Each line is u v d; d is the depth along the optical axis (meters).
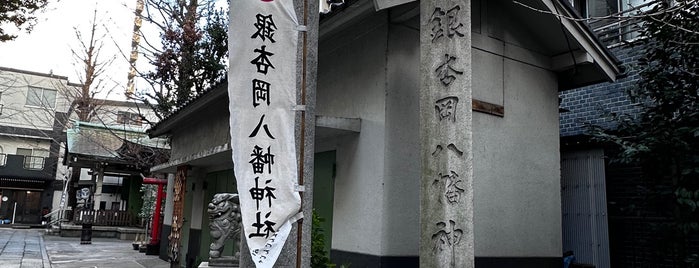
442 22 5.51
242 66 3.97
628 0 9.20
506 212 6.99
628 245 8.23
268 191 3.86
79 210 26.00
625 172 8.41
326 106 7.84
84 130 24.27
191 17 17.20
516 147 7.30
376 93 6.60
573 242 9.14
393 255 6.06
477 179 6.74
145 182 16.59
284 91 4.07
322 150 7.73
